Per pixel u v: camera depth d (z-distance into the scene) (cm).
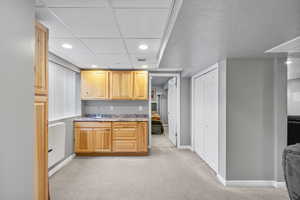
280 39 207
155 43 265
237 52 263
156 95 1095
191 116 517
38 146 169
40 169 173
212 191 282
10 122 89
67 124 409
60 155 347
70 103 454
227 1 127
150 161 417
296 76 466
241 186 300
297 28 176
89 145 445
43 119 178
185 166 388
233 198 262
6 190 87
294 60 307
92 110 515
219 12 144
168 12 174
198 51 257
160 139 671
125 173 347
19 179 96
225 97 305
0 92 82
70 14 177
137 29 214
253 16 151
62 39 247
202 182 313
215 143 357
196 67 388
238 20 159
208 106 400
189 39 207
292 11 142
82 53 321
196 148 486
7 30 87
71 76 459
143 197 261
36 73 168
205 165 395
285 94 297
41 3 157
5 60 85
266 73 303
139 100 520
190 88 527
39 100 172
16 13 93
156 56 342
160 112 1091
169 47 238
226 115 303
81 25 203
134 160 423
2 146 84
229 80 303
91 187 290
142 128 454
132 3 158
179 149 525
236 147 304
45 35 184
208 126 399
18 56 95
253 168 303
